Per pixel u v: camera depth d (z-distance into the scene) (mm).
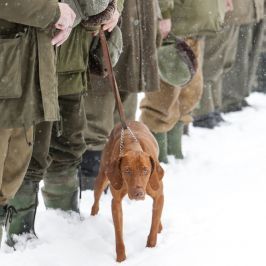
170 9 7543
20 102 4324
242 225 5945
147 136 5562
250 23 10414
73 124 5660
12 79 4199
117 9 5789
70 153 5770
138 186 4781
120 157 4945
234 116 11094
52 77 4453
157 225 5359
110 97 6668
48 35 4410
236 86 11039
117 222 5137
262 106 11875
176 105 7949
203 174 7793
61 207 5930
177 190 7082
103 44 5320
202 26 8156
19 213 5281
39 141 5191
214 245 5445
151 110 7820
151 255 5223
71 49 5332
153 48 6496
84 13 5137
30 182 5273
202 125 10273
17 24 4316
